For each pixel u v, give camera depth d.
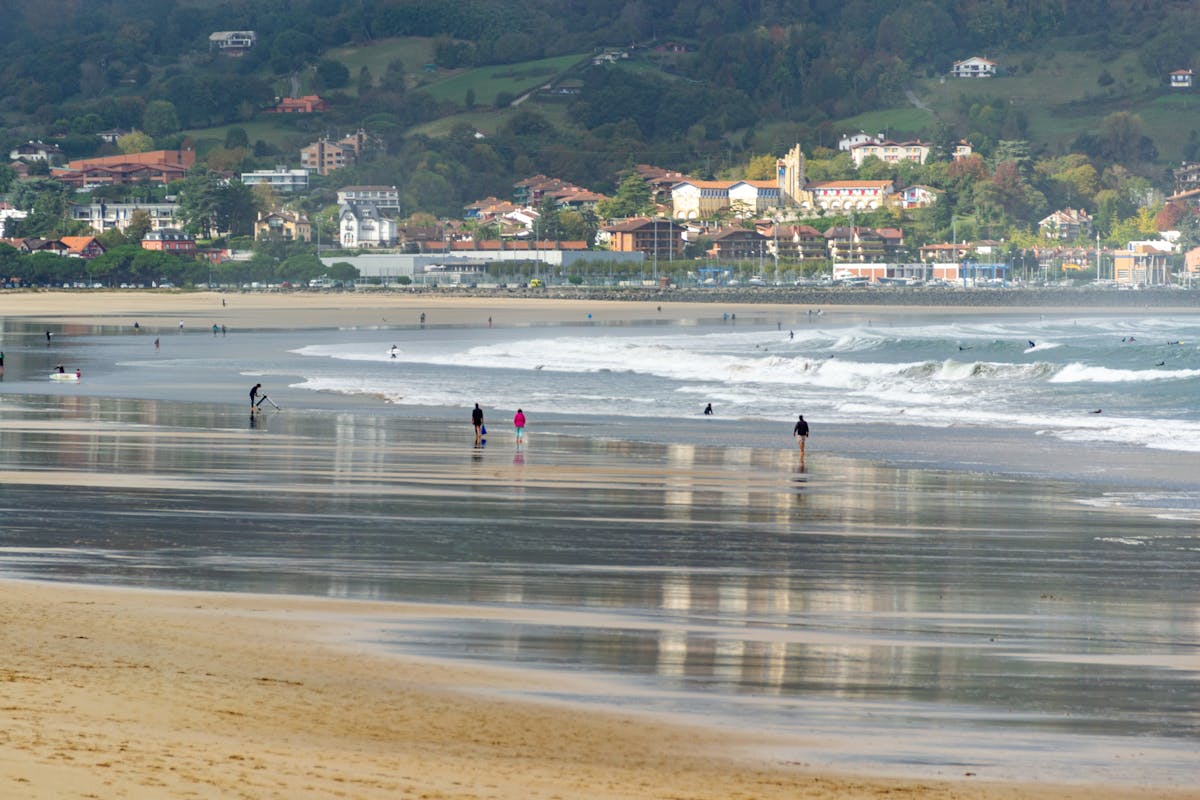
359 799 23.39
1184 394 134.50
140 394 137.88
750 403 131.50
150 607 41.66
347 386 149.38
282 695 31.19
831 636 41.31
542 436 103.06
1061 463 87.50
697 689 34.56
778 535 60.72
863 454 92.56
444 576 49.91
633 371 174.88
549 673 35.59
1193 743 31.05
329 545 56.16
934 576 51.59
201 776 23.69
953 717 32.72
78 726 26.38
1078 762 29.42
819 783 27.16
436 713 30.77
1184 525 64.06
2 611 38.91
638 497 72.19
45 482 73.00
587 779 26.28
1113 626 43.34
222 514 63.69
